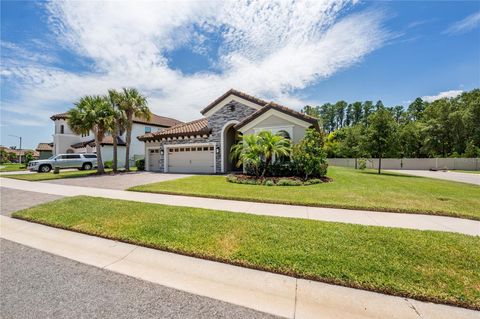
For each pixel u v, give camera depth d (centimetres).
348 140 4331
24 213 696
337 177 1551
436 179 1820
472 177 2105
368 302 283
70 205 780
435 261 367
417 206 725
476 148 3500
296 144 1395
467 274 332
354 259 375
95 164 2783
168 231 518
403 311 266
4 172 2453
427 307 273
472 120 3759
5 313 266
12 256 431
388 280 318
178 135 2148
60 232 560
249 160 1352
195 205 779
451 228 540
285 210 711
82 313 266
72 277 352
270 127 1558
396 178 1694
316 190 1018
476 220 608
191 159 2161
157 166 2394
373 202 782
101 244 485
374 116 2288
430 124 4181
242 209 723
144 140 2373
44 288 322
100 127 2023
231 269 372
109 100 2211
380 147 2217
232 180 1349
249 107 1877
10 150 6888
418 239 449
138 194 1011
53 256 430
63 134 3519
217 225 550
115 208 729
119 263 400
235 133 2189
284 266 362
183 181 1386
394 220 605
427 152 4141
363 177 1638
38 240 512
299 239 459
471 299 278
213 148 2053
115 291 313
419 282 314
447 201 809
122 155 3262
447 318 254
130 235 506
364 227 525
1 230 581
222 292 310
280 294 303
